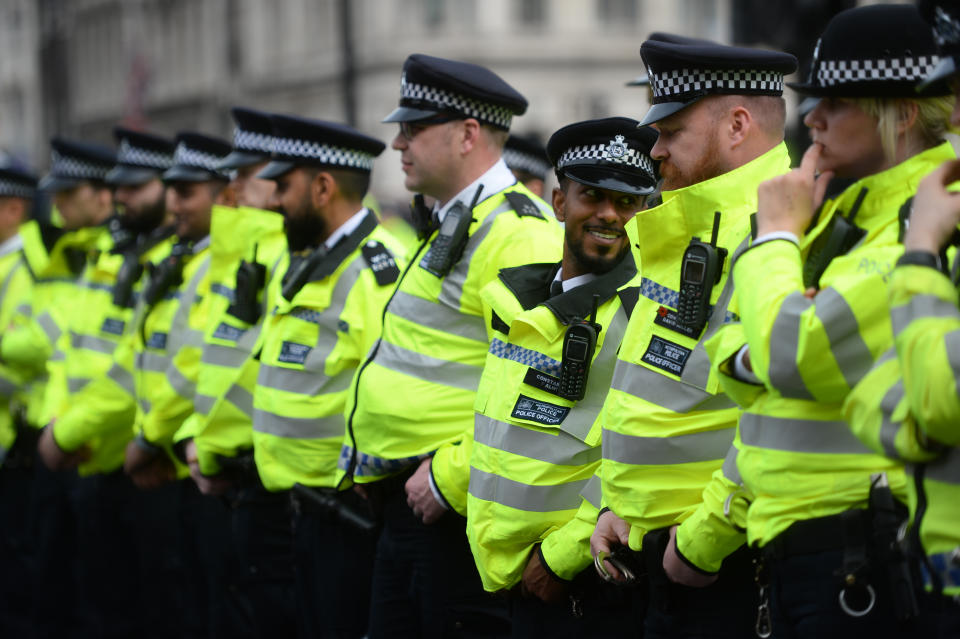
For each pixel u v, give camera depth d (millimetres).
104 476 24422
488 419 14375
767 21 24719
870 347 9727
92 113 174500
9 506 28516
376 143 18781
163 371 22266
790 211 10469
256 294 19953
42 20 117375
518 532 13977
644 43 12336
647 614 12891
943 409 8594
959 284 9117
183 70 163125
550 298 14211
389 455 16094
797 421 10383
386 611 16688
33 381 27953
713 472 11906
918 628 10188
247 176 20734
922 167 10258
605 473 12523
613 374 13211
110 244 26609
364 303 17797
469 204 15930
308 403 18094
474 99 16047
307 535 18391
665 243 12070
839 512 10344
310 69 141500
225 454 19938
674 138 12250
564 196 14258
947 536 9062
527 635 14297
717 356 10867
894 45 10234
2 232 30703
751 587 12055
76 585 27000
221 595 21531
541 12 133750
